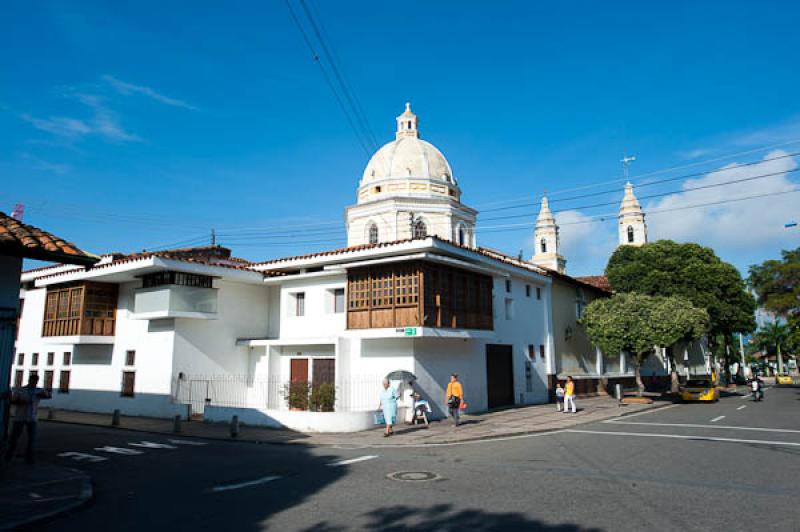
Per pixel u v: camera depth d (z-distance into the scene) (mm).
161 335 21656
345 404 20172
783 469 9953
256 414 18172
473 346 22875
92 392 24141
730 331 39062
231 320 23406
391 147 36938
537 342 28188
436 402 20031
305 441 14883
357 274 20562
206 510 7582
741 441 13633
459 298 21016
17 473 10078
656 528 6445
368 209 34094
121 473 10438
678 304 28141
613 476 9492
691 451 12133
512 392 25281
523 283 27516
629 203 64938
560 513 7141
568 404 23250
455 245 20906
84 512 7633
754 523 6605
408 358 19375
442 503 7746
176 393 20922
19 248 9531
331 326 22047
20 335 28688
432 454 12523
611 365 38875
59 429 18047
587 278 44969
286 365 22922
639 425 17703
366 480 9430
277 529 6652
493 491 8453
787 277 36500
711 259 35250
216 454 12719
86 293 23250
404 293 19141
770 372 94812
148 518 7254
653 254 35469
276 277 23734
